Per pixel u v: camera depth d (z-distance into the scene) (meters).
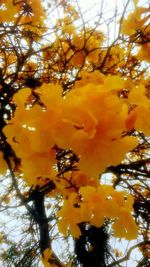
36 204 3.75
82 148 0.65
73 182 1.41
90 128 0.63
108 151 0.65
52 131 0.64
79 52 2.71
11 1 2.17
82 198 1.21
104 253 4.65
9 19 2.18
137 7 1.67
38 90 0.68
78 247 4.66
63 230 1.19
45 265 2.41
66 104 0.64
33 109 0.66
